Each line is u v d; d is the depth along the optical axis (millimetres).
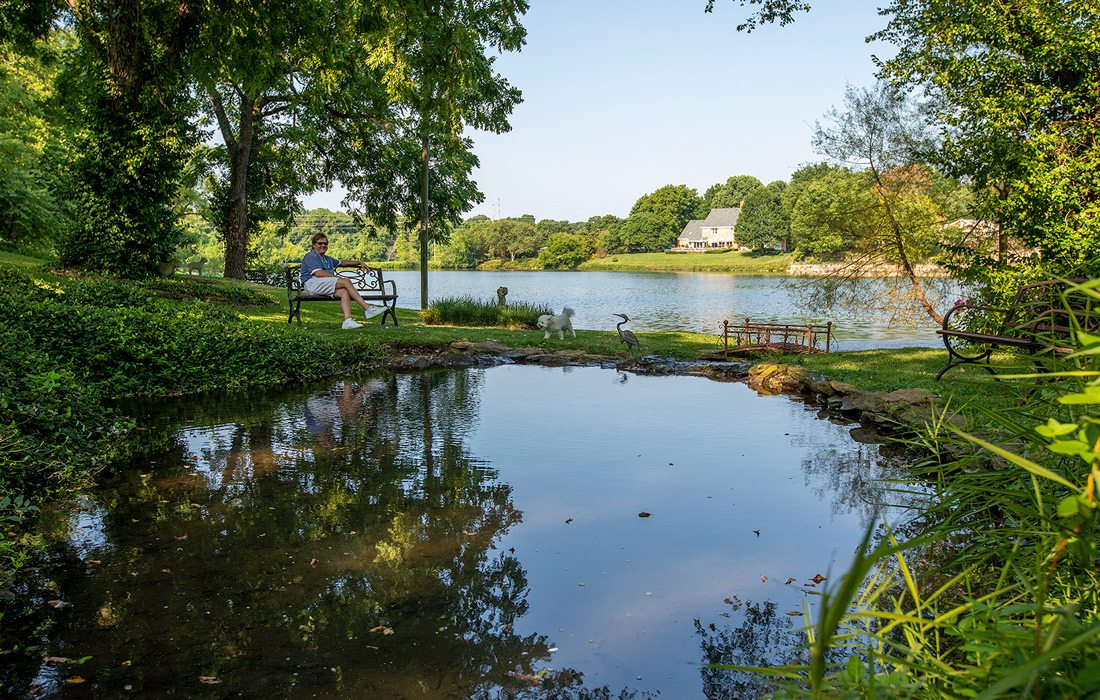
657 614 3123
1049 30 9797
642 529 4129
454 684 2590
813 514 4371
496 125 23875
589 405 7996
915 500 4480
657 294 50406
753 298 45094
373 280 13836
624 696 2516
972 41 11234
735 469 5367
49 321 8148
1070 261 8812
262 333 9984
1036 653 1092
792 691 1428
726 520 4266
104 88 14359
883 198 16547
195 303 12000
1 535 3740
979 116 10711
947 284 16422
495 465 5441
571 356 11930
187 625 2992
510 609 3160
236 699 2480
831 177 17766
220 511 4367
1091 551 1183
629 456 5750
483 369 10977
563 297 46812
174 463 5398
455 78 14219
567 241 131750
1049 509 1740
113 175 14602
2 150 24109
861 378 8836
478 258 143750
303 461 5492
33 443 5023
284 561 3641
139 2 14406
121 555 3697
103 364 8266
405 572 3531
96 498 4582
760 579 3461
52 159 25062
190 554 3719
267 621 3033
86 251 14656
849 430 6766
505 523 4207
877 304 17875
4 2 15266
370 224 28094
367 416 7234
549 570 3566
